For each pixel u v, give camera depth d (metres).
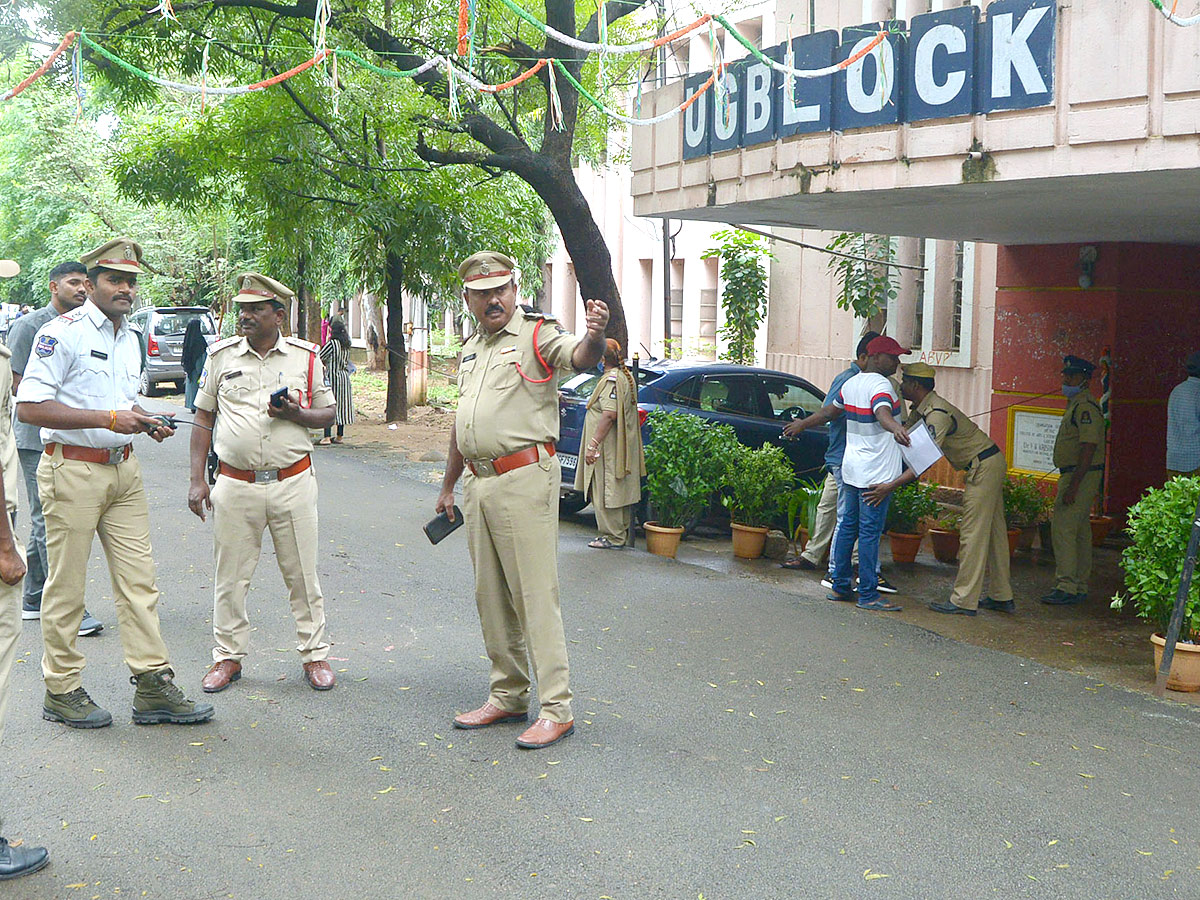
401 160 16.33
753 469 9.77
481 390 5.32
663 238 18.36
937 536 10.14
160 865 4.10
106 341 5.38
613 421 9.88
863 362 8.96
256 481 5.86
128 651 5.41
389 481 13.30
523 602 5.33
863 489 8.12
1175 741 5.61
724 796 4.79
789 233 15.16
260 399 5.86
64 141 28.25
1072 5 6.68
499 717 5.57
